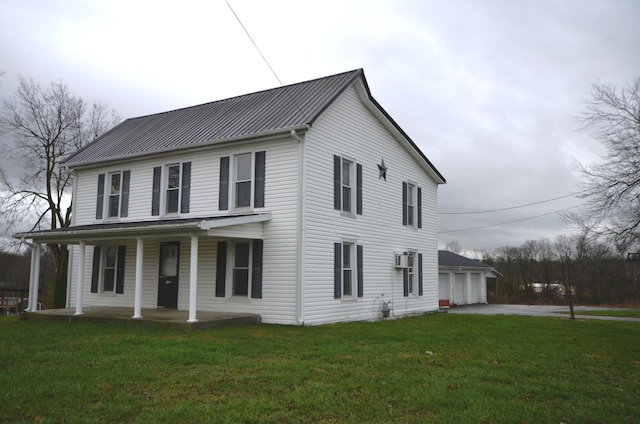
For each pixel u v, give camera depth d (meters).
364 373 7.48
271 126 14.52
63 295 26.41
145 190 16.92
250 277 14.52
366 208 17.09
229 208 14.92
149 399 6.00
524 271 50.84
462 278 36.19
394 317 18.05
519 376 7.58
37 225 28.78
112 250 17.91
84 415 5.41
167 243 16.47
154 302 16.45
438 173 21.95
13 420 5.25
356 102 17.00
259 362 8.13
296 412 5.64
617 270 42.25
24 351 8.91
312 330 12.63
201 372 7.34
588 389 6.86
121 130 20.75
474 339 11.59
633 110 18.56
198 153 15.89
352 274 16.19
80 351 8.91
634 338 12.37
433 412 5.75
